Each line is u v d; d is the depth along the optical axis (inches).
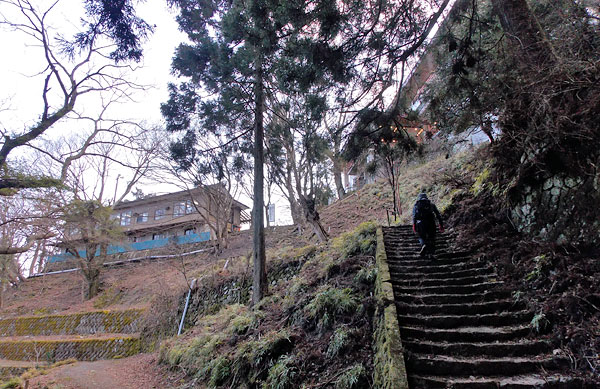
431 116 245.6
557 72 165.0
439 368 136.2
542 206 199.8
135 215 1068.5
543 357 131.4
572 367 122.2
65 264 989.8
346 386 161.3
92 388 323.0
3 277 834.2
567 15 177.5
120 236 629.6
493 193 257.0
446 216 318.0
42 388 323.6
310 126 356.5
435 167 563.2
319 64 209.6
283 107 404.8
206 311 492.1
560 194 186.2
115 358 508.4
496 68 198.5
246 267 518.9
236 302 466.6
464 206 297.6
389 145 255.6
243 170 470.9
